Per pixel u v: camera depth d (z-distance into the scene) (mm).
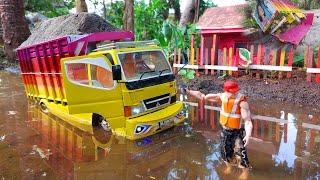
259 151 6340
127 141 7055
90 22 12500
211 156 6230
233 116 5566
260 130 7469
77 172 5707
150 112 7422
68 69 6961
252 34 13117
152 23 20859
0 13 20328
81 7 18859
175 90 8031
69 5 31578
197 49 12914
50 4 28453
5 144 7012
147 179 5426
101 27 12656
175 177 5453
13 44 19266
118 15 24031
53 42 8188
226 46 13820
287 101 9625
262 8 12031
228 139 5730
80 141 7148
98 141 7125
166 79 7723
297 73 11398
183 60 13492
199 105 9773
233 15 13930
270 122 7980
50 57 8523
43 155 6434
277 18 11633
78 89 7012
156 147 6719
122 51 7184
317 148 6434
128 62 7211
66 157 6336
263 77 11633
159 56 7879
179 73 13234
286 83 10719
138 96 7133
